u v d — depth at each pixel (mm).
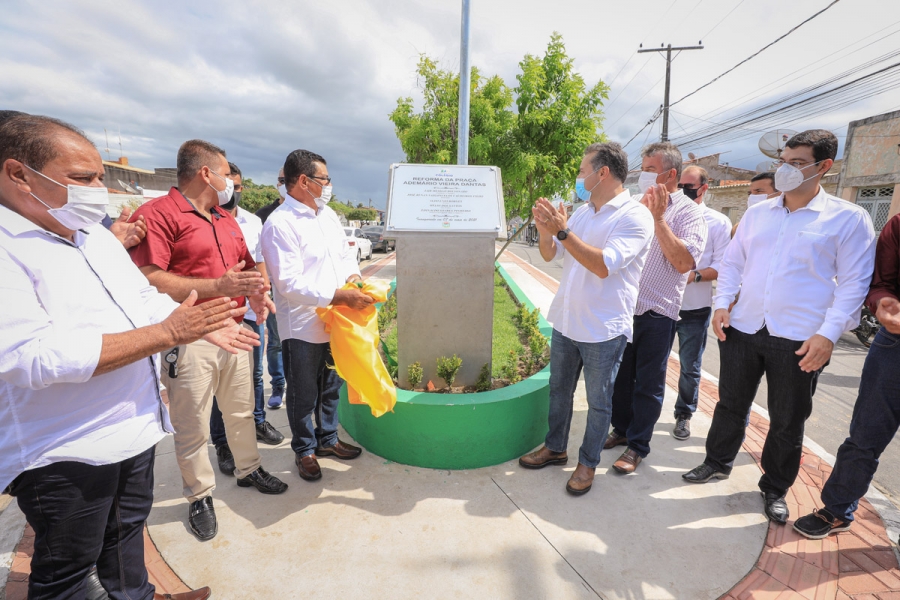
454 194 3131
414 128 9828
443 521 2387
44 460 1287
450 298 3172
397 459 2939
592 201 2635
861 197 12438
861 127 12164
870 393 2137
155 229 2074
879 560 2170
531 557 2150
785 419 2371
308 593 1934
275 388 3709
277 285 2461
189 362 2131
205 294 1989
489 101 9680
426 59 9766
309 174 2500
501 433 2881
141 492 1621
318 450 2992
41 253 1268
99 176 1359
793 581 2037
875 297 2082
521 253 24000
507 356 4305
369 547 2197
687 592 1971
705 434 3436
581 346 2604
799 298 2273
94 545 1459
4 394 1227
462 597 1926
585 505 2539
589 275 2506
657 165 2838
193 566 2070
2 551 2156
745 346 2492
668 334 2793
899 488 2977
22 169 1232
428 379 3295
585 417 3658
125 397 1442
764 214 2463
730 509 2529
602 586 1992
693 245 2709
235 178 3230
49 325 1219
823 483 2797
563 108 9742
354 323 2543
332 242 2742
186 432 2188
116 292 1474
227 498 2564
